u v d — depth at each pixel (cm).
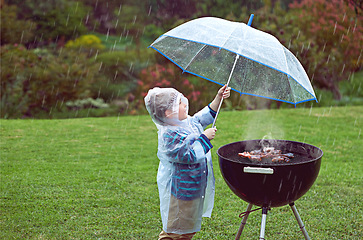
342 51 1082
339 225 350
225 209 389
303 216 371
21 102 980
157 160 545
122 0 1497
